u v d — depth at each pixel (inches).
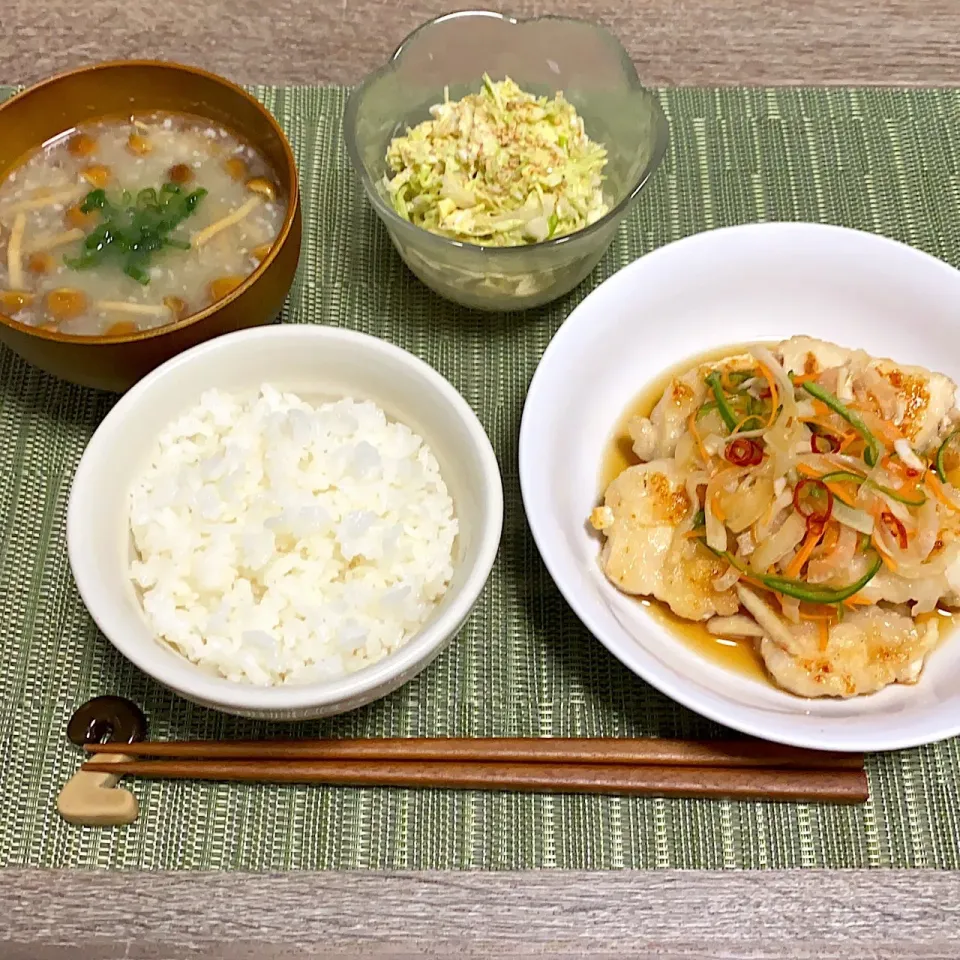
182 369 14.8
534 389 15.2
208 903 14.2
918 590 15.0
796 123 19.4
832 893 14.3
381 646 14.3
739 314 17.3
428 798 14.9
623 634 14.2
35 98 16.9
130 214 17.2
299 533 14.6
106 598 13.3
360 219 18.6
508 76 18.1
